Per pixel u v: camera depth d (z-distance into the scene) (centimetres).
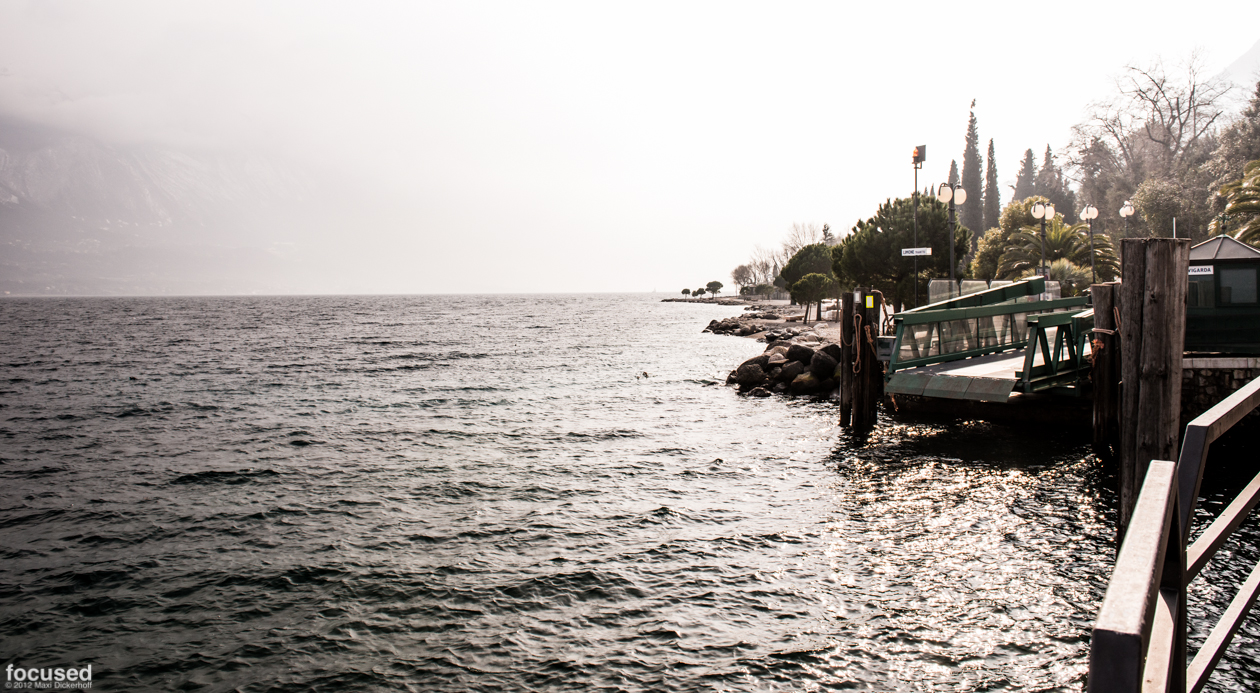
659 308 15725
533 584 909
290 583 934
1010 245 5847
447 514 1216
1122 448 708
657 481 1405
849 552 988
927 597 841
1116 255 5169
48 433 2077
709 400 2491
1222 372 1481
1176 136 7262
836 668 695
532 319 10644
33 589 932
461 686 686
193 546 1084
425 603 864
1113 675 118
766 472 1448
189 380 3378
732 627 783
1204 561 249
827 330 4809
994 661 700
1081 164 7981
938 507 1170
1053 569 909
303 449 1789
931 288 2270
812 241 12638
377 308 17750
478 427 2061
